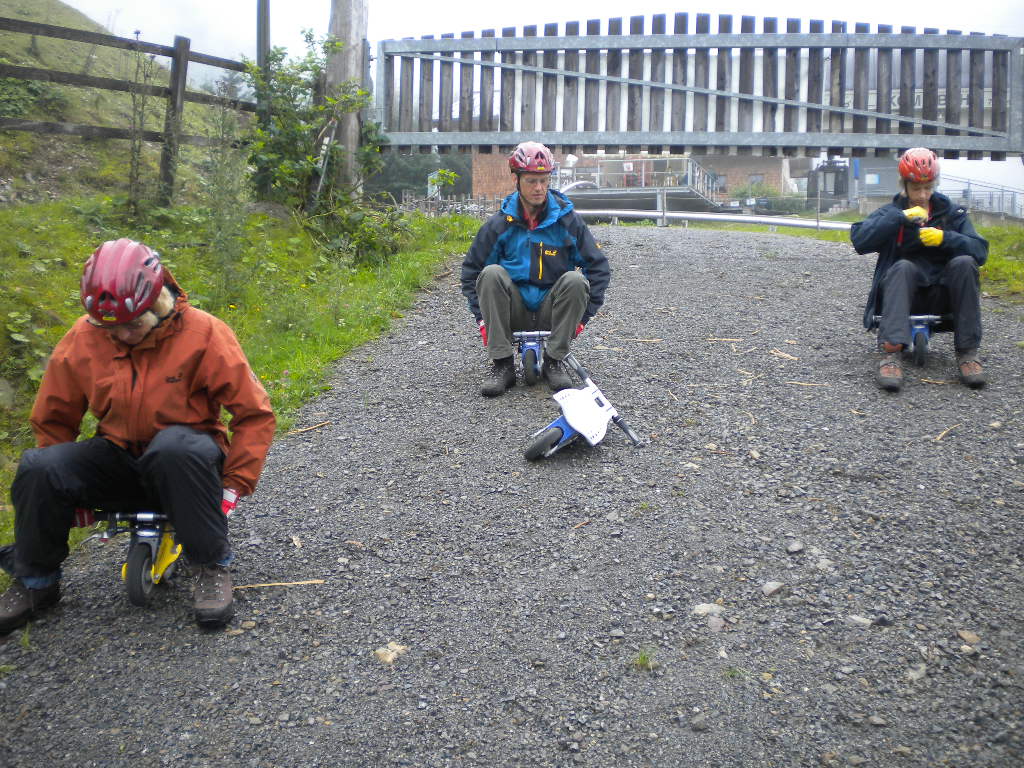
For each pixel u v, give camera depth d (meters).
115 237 7.49
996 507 3.88
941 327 5.71
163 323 3.09
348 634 3.17
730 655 2.99
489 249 5.49
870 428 4.79
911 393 5.27
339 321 6.95
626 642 3.08
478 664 2.99
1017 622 3.08
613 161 25.09
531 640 3.11
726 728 2.65
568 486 4.26
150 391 3.12
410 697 2.83
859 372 5.67
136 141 8.16
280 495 4.27
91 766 2.55
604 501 4.09
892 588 3.32
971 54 11.27
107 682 2.91
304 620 3.26
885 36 11.17
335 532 3.91
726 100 11.37
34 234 7.05
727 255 9.54
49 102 10.32
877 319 5.63
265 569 3.62
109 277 2.87
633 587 3.41
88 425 4.90
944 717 2.65
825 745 2.57
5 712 2.77
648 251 9.69
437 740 2.64
